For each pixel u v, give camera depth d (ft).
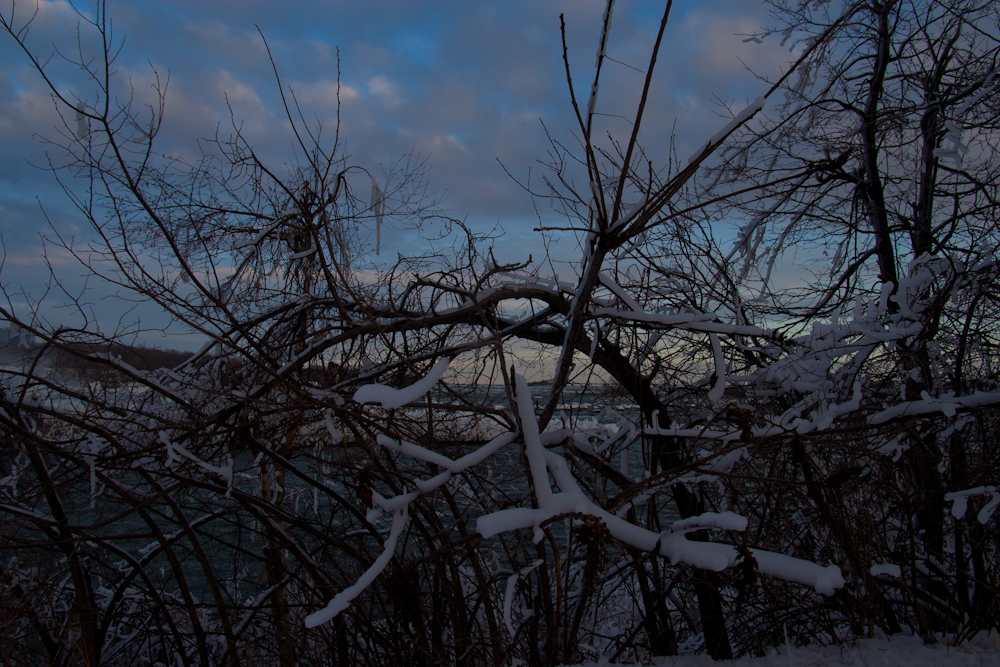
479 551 16.90
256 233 18.69
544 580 15.62
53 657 15.96
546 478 11.72
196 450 15.28
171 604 16.52
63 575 15.92
